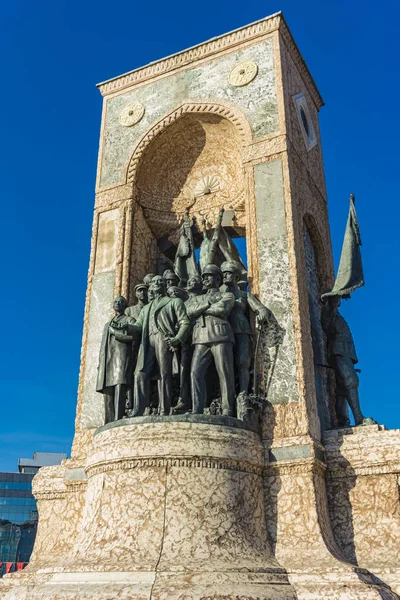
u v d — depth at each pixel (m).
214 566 7.73
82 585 7.64
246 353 10.16
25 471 66.06
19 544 56.78
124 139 13.38
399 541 8.77
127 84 13.93
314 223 12.54
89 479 9.48
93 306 12.06
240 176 12.96
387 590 7.86
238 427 9.11
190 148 13.49
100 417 11.04
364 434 9.62
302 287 10.57
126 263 12.16
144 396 9.91
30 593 7.92
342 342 11.16
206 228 13.08
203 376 9.80
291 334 10.04
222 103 12.44
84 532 8.86
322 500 9.13
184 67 13.32
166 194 13.61
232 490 8.65
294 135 12.15
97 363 11.52
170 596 7.15
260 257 10.83
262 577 7.77
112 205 12.87
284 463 9.14
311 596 7.63
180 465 8.57
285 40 12.88
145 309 10.52
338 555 8.66
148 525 8.20
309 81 14.16
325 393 11.37
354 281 11.09
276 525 8.87
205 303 10.12
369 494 9.23
